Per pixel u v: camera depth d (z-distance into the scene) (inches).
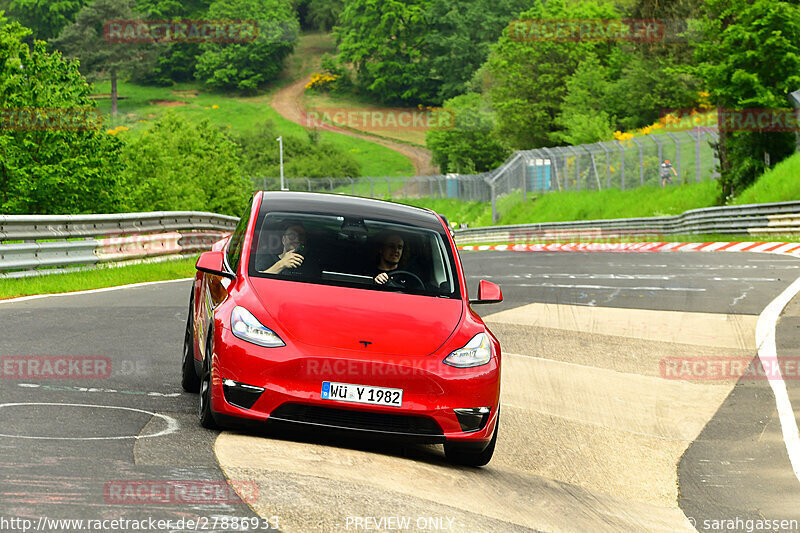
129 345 935.7
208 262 646.5
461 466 619.2
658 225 4057.6
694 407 869.2
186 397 711.7
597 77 7780.5
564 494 590.2
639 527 540.4
